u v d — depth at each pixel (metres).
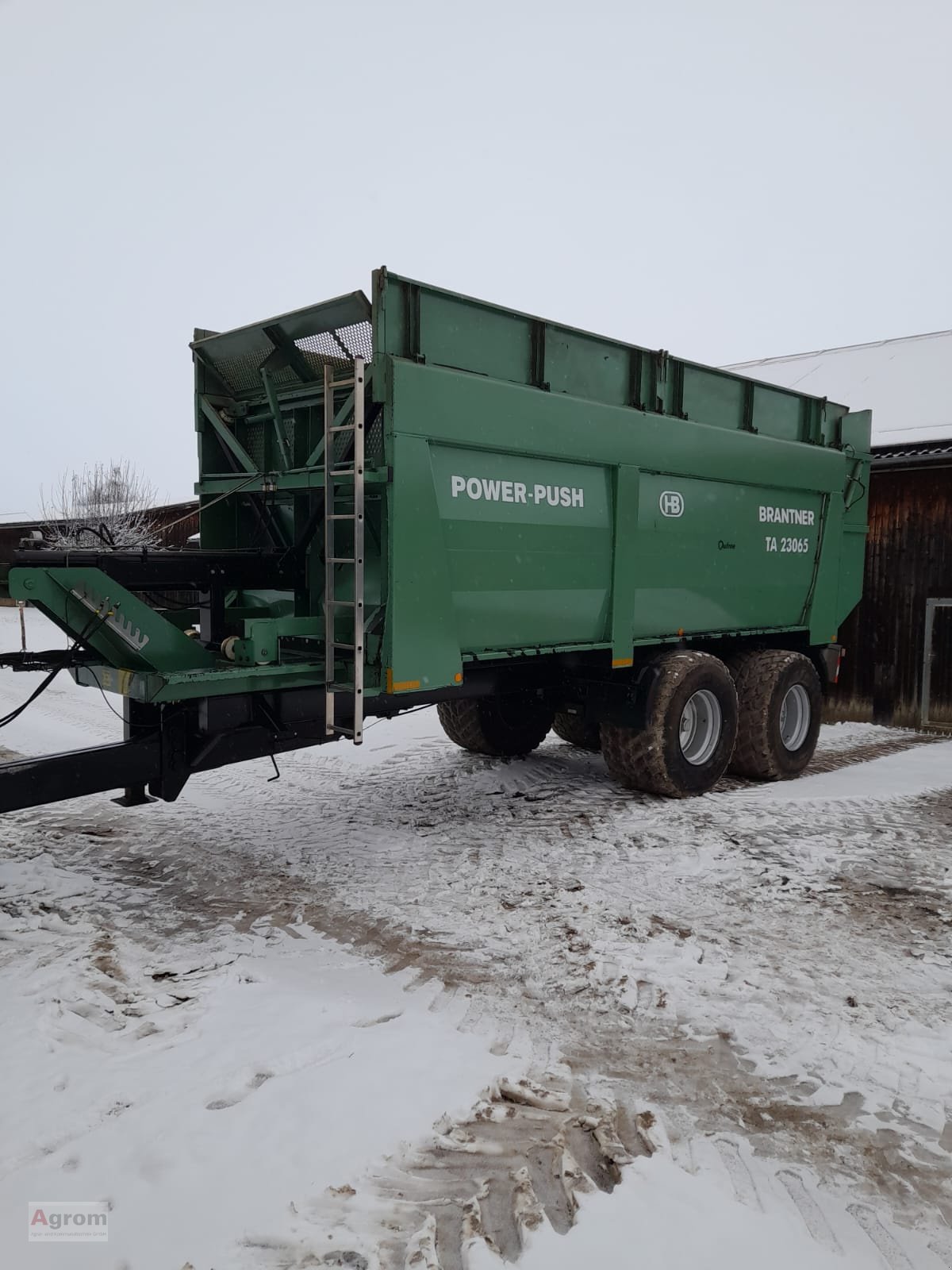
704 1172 2.66
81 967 3.94
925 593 10.32
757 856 5.52
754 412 7.45
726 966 4.04
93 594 4.47
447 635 5.18
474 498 5.28
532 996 3.77
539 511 5.68
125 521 20.53
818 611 8.29
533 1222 2.43
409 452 4.87
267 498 5.91
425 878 5.18
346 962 4.08
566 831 6.04
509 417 5.38
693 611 6.96
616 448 6.10
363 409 4.63
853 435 8.59
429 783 7.34
